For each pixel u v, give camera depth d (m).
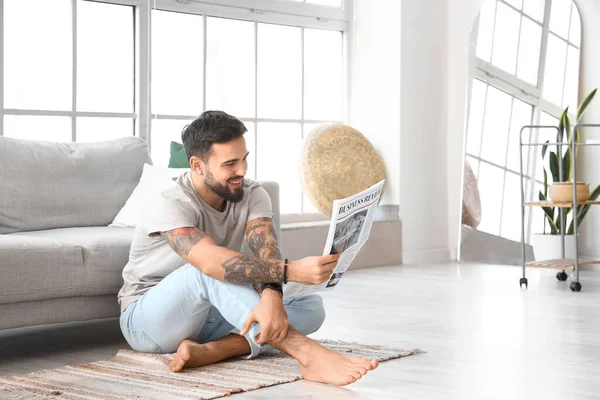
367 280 5.12
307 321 2.88
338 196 5.77
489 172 6.04
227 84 5.54
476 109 6.13
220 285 2.54
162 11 5.18
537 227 5.85
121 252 3.08
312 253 5.52
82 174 3.62
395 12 5.94
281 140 5.86
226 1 5.46
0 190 3.35
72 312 2.99
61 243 2.95
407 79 5.98
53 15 4.63
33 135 4.57
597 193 5.39
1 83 4.43
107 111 4.87
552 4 6.00
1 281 2.74
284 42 5.85
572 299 4.34
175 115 5.25
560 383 2.57
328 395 2.39
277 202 3.72
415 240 6.12
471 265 5.90
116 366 2.74
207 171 2.60
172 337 2.74
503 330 3.47
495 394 2.43
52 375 2.63
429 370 2.74
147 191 3.61
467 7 6.22
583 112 5.91
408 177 6.03
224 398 2.36
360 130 6.16
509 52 6.06
